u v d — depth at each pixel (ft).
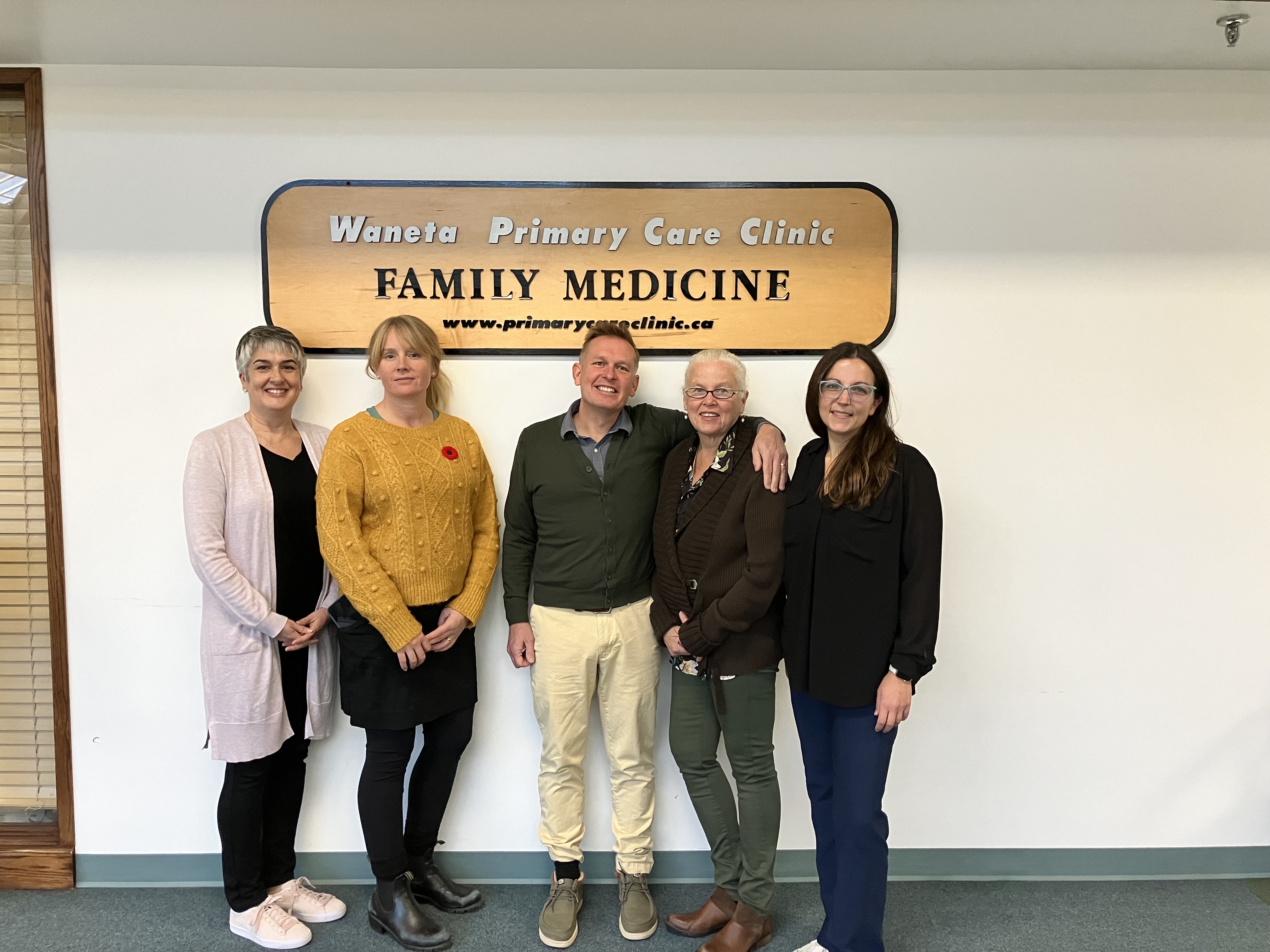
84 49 6.38
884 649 5.35
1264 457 7.20
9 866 7.11
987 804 7.36
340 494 5.91
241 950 6.32
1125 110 6.95
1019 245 7.03
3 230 6.98
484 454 6.75
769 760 6.15
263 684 6.13
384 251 6.87
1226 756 7.35
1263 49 6.43
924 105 6.91
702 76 6.86
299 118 6.82
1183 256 7.06
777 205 6.90
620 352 6.05
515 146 6.88
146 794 7.16
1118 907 6.97
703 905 6.77
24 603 7.21
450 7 5.61
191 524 5.95
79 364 6.89
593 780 7.21
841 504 5.41
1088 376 7.12
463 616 6.28
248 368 6.22
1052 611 7.26
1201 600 7.27
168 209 6.84
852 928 5.60
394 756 6.30
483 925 6.68
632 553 6.33
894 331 7.07
